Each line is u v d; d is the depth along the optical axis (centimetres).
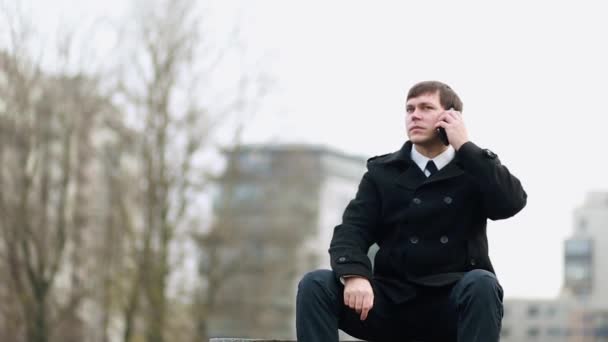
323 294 673
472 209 694
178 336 3431
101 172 3531
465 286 661
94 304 3453
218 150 3644
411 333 698
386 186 700
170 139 3509
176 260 3438
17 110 3338
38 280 3284
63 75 3438
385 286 695
